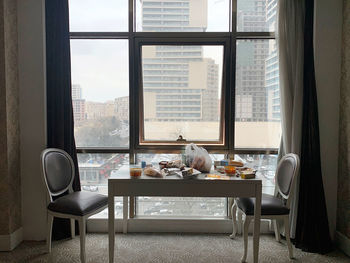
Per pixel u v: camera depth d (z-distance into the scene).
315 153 2.20
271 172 2.50
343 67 2.22
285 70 2.24
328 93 2.27
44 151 2.04
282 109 2.29
